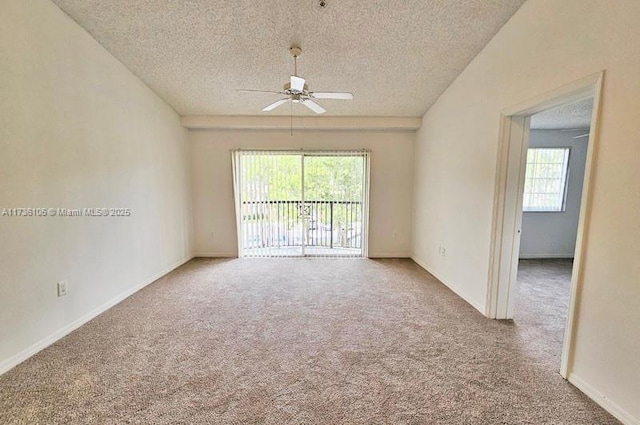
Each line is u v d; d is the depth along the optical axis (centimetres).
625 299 156
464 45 288
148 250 373
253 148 491
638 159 149
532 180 505
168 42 289
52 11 233
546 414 163
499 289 277
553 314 290
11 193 203
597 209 171
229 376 194
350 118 461
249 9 249
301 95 288
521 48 235
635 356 152
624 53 155
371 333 251
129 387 183
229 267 446
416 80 354
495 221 270
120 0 237
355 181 506
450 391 181
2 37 196
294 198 507
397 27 269
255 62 322
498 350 226
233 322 271
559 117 415
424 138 448
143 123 360
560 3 197
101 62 289
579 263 181
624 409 157
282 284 373
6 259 201
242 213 500
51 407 167
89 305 275
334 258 499
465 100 325
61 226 244
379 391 181
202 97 400
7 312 201
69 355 217
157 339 240
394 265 462
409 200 505
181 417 160
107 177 299
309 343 235
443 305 310
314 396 176
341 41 288
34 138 220
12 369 200
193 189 497
